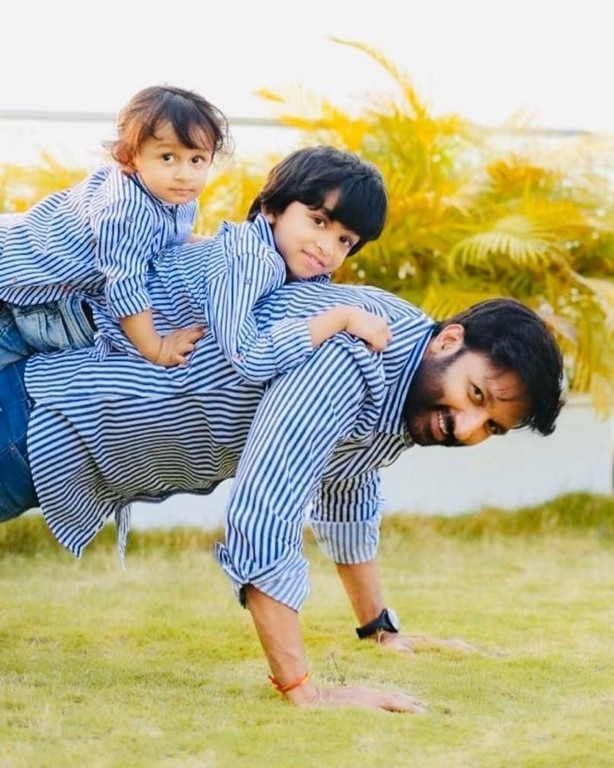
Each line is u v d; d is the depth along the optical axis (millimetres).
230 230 3674
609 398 6832
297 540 3508
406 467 6699
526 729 3578
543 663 4281
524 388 3449
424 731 3523
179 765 3238
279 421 3439
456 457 6762
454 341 3531
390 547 6266
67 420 3678
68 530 3893
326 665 4211
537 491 6879
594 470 6965
